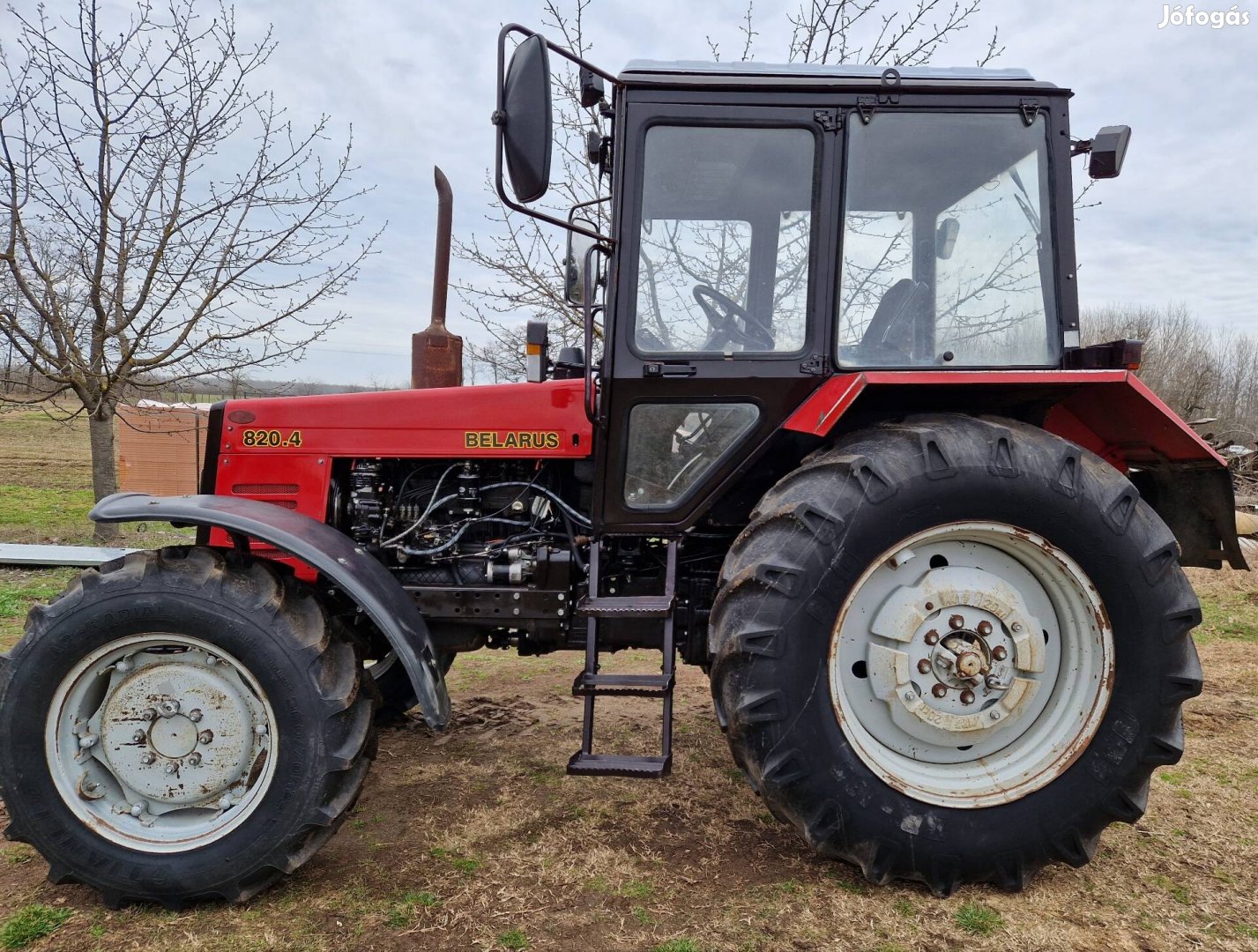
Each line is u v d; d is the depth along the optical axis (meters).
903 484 2.38
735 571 2.42
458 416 3.05
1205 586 6.56
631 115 2.63
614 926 2.24
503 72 2.32
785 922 2.25
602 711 3.96
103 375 7.73
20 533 8.16
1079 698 2.48
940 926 2.24
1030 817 2.39
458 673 4.62
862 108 2.64
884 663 2.47
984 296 2.70
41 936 2.22
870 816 2.36
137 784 2.39
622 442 2.74
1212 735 3.57
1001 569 2.55
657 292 2.68
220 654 2.36
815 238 2.65
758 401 2.70
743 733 2.36
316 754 2.34
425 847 2.66
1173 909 2.32
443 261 3.41
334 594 3.07
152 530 8.52
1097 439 3.01
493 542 3.09
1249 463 11.80
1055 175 2.67
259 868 2.33
